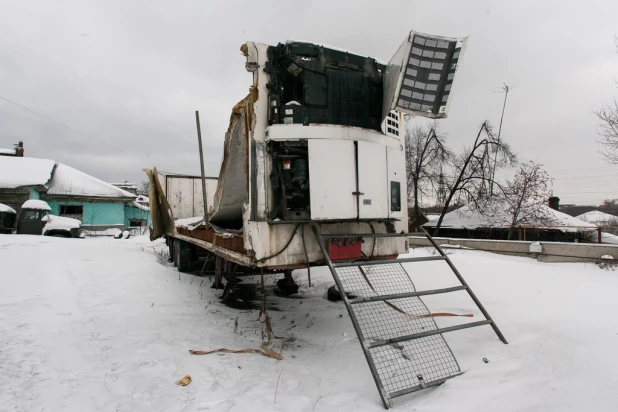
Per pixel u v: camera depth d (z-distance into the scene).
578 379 2.90
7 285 5.74
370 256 4.50
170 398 2.86
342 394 3.01
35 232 15.68
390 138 4.50
